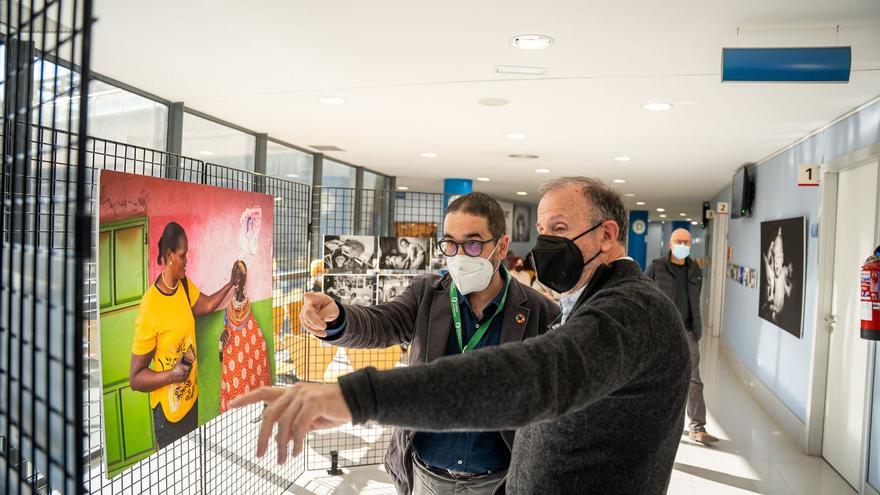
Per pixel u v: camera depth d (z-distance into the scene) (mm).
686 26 2707
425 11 2627
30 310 953
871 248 3854
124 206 1684
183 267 1970
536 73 3561
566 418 1124
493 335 1935
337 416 749
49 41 2016
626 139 5715
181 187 1945
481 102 4367
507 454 1854
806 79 2691
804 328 4836
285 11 2672
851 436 4016
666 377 1052
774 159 6234
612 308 1017
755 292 6820
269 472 3576
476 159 7547
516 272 7328
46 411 904
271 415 753
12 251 999
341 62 3453
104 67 3562
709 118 4598
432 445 1895
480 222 1861
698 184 10109
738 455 4523
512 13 2619
